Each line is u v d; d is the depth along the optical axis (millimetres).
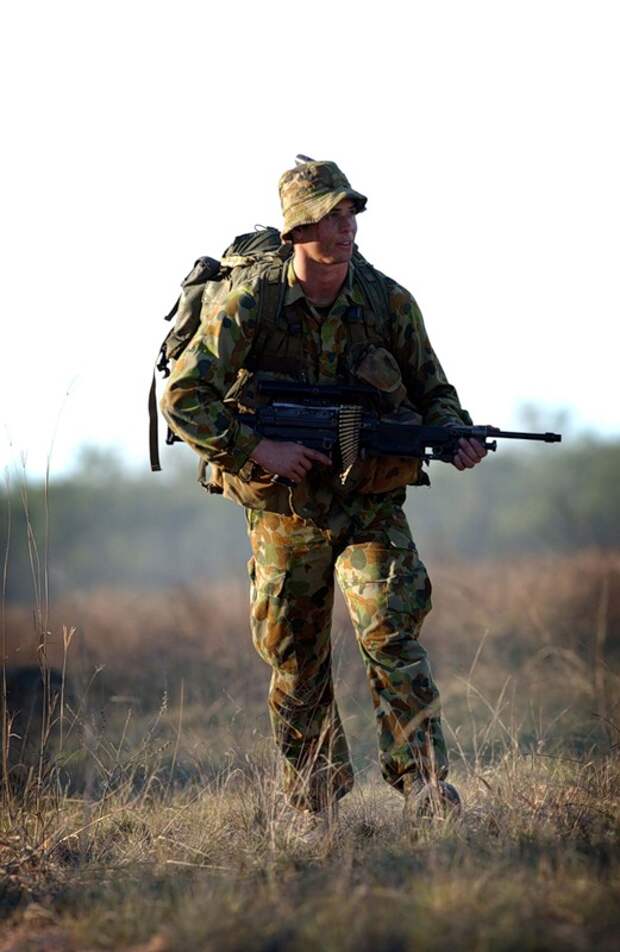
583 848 12188
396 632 14359
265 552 14883
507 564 41812
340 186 14102
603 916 9859
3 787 16031
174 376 14352
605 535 57344
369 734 21766
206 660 28453
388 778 14375
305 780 14484
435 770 14039
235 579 53719
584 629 29297
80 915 11578
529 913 9883
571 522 60438
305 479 14547
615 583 31859
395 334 14914
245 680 25859
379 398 14664
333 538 14625
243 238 15297
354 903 10219
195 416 14242
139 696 25453
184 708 24125
